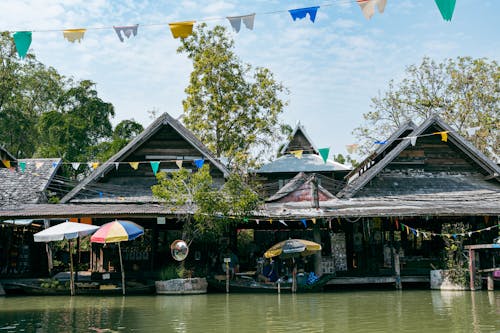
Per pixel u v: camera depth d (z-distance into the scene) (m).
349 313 14.24
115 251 22.95
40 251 25.36
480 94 37.00
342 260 22.05
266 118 35.84
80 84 49.53
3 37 42.44
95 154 42.22
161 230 23.58
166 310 15.08
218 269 22.84
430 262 22.11
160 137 25.12
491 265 22.45
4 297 18.94
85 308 15.66
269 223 25.83
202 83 34.78
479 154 24.97
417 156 25.61
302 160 37.81
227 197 20.64
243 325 12.38
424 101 39.00
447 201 23.55
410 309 14.85
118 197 23.91
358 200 24.02
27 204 23.00
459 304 15.73
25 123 44.03
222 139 35.34
